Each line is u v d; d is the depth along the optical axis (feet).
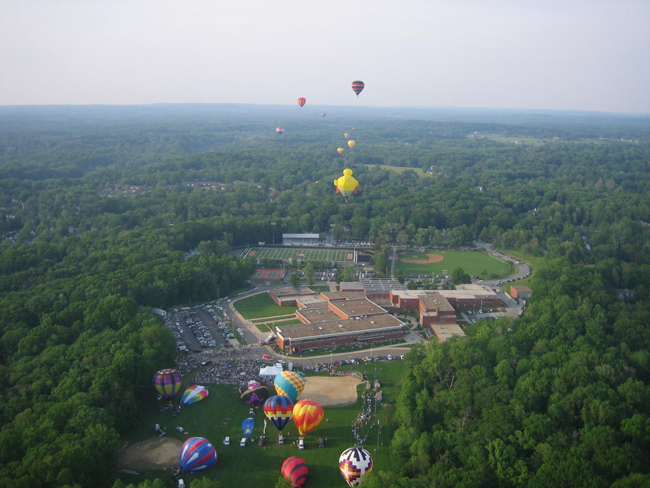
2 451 577.84
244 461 655.76
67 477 545.85
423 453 615.98
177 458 652.48
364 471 605.73
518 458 596.29
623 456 557.74
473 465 595.47
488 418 652.89
